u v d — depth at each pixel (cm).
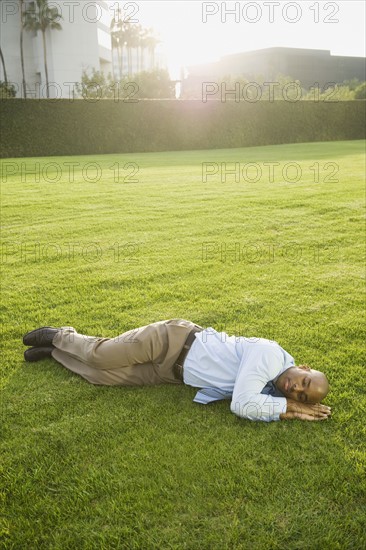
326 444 251
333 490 221
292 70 9706
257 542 196
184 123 2456
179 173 1346
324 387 266
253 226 709
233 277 505
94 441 256
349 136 3008
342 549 194
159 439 256
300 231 680
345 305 431
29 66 5150
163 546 196
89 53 5150
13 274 520
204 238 652
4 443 255
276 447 248
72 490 223
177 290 471
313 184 1083
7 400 294
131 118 2306
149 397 293
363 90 4772
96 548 194
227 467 235
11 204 882
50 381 314
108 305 435
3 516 212
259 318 406
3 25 4941
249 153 2114
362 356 339
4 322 402
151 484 226
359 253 582
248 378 264
